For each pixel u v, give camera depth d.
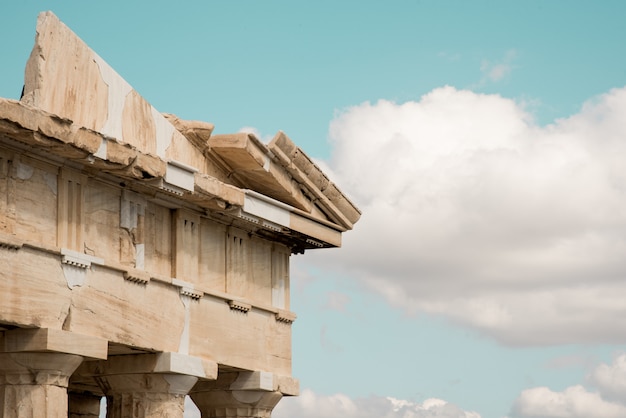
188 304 43.41
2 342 37.19
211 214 44.97
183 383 42.81
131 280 40.59
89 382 48.16
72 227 38.34
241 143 44.06
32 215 37.06
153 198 42.22
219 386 47.44
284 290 49.19
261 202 45.53
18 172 36.66
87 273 38.72
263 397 47.56
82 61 38.72
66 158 37.94
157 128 42.06
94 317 38.88
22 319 36.16
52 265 37.41
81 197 38.84
